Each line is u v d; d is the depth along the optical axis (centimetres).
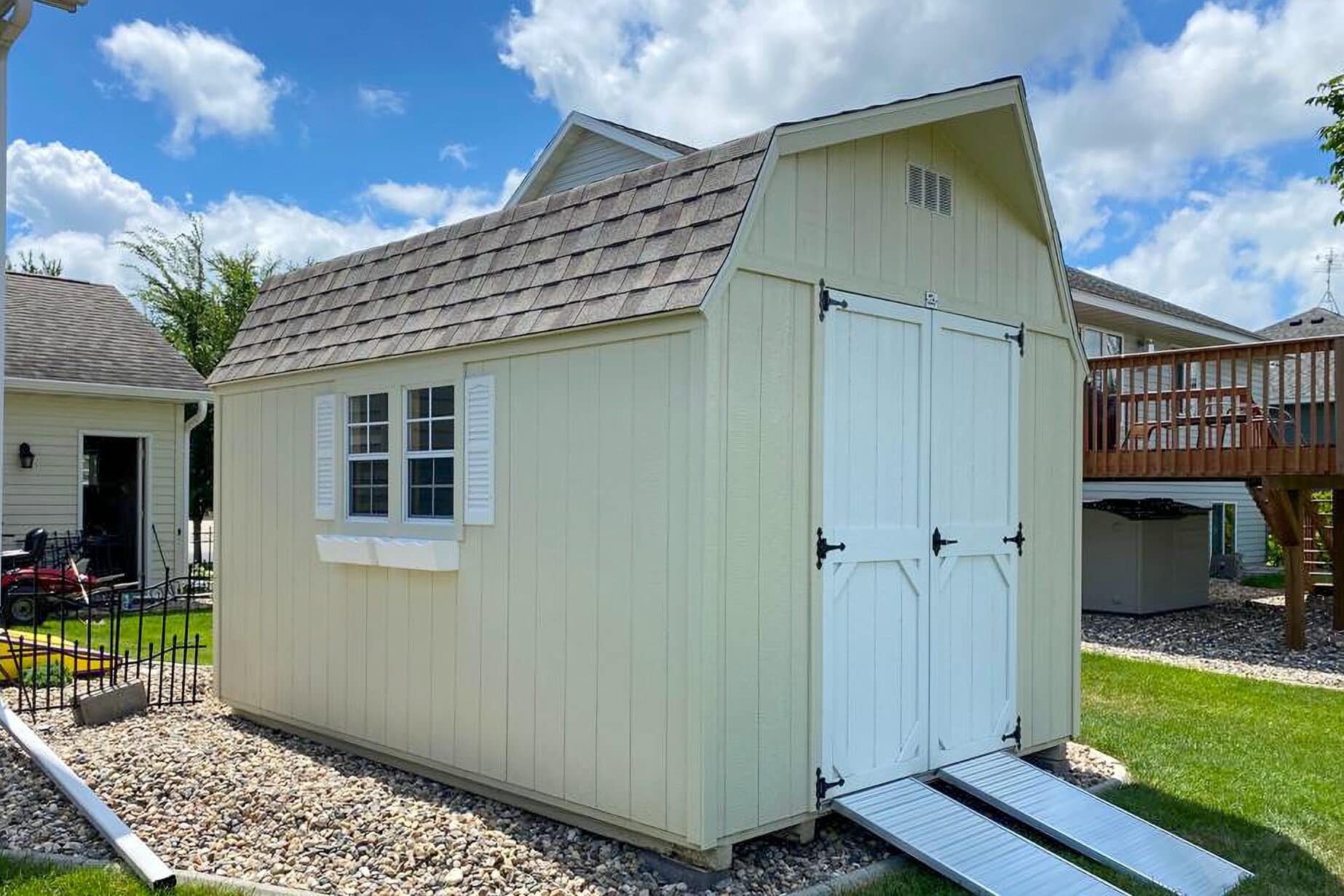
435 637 514
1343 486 1028
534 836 437
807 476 428
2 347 575
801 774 423
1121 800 514
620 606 415
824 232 442
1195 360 1127
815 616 429
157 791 487
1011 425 550
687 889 382
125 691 673
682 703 388
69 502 1334
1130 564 1301
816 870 411
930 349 498
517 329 456
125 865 380
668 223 427
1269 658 997
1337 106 1143
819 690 430
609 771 419
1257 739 650
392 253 607
